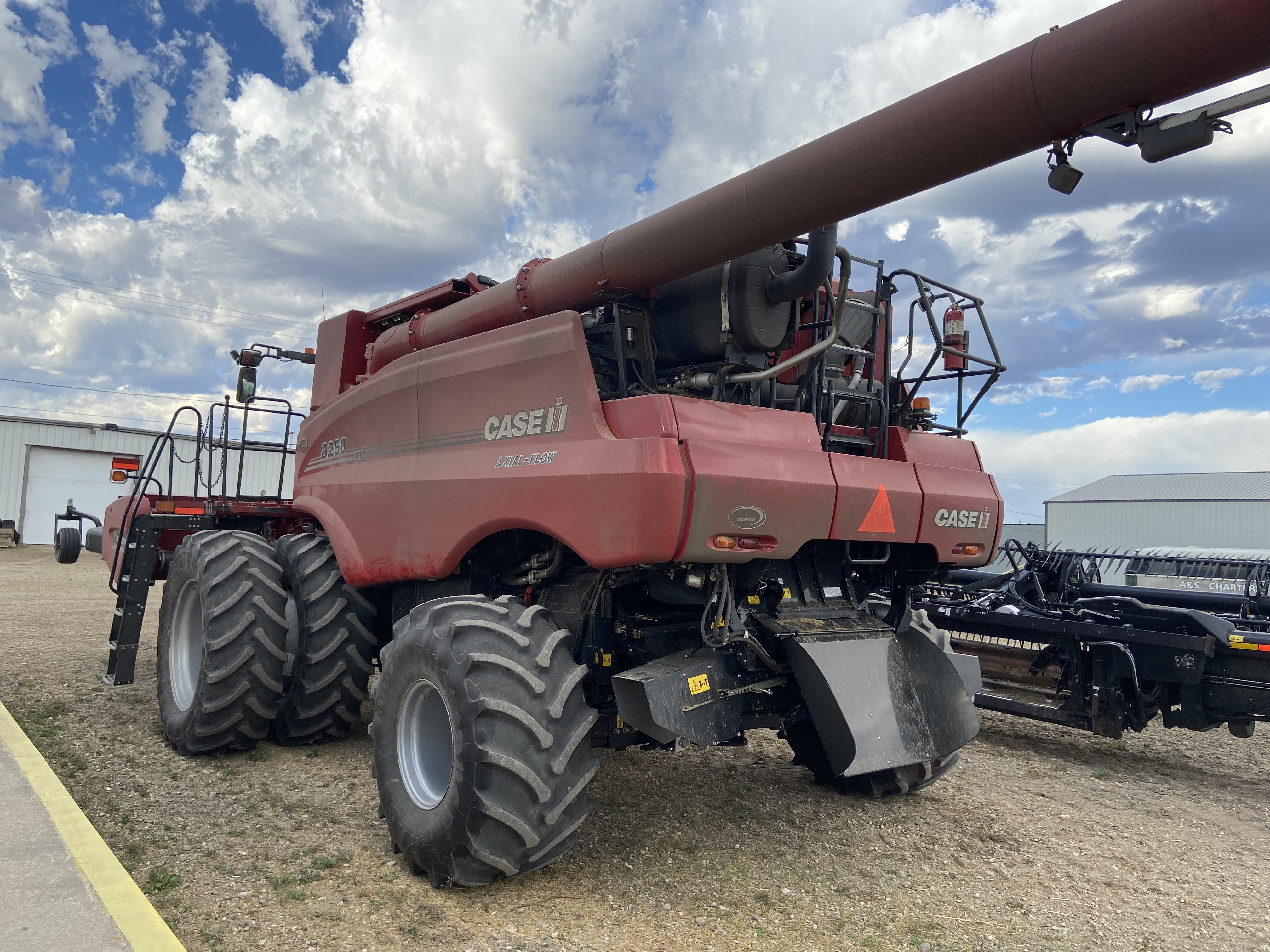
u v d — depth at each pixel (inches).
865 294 167.3
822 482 131.5
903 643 148.1
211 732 176.9
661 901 121.0
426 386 159.3
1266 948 114.2
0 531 818.8
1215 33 74.9
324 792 162.1
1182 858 148.8
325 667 182.4
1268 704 195.2
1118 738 213.0
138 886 113.0
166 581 229.6
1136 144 86.2
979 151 93.0
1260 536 1098.7
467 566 156.0
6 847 115.8
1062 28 85.8
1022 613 237.5
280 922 108.9
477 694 115.3
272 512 231.9
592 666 141.9
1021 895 129.8
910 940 112.7
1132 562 263.1
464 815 113.0
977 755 220.8
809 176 105.3
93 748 184.7
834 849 145.9
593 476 119.3
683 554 115.0
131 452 938.7
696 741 122.0
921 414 165.3
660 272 130.2
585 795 121.9
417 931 108.0
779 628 138.2
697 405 121.6
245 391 238.5
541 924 111.4
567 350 128.9
